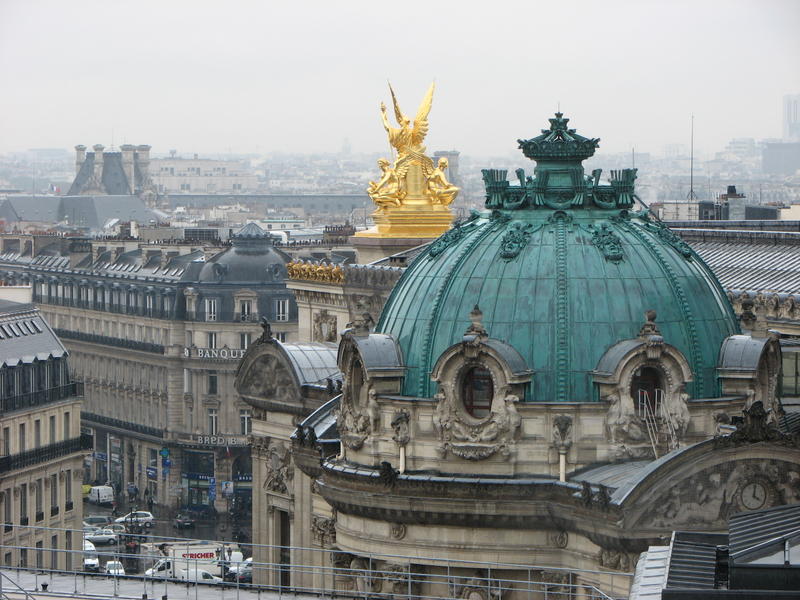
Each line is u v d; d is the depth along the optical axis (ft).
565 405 485.15
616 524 458.91
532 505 485.56
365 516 506.89
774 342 501.97
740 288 650.02
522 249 501.97
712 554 399.85
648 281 497.05
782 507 418.31
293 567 523.29
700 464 458.91
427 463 496.23
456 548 495.00
